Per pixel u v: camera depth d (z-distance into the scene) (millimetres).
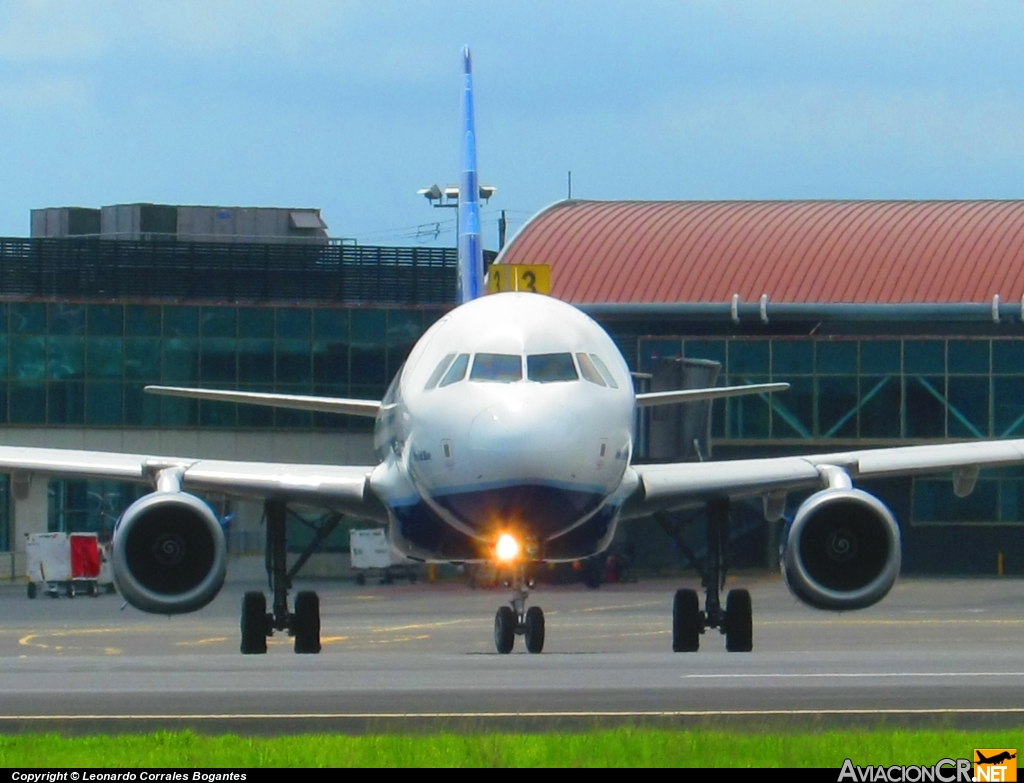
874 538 90500
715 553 100875
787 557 89438
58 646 125438
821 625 142625
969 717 54469
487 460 85625
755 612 164625
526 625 97188
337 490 98688
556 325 92312
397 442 94875
